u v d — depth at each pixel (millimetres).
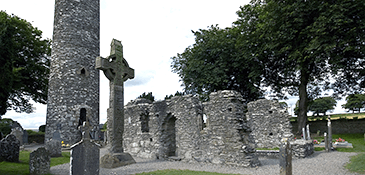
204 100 22312
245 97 24359
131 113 15727
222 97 11047
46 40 29156
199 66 21969
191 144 11992
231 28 24875
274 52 19000
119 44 12625
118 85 12070
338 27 15625
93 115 20344
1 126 25656
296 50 17484
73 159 7086
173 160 12492
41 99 28250
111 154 11078
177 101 13023
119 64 12336
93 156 7531
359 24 15773
